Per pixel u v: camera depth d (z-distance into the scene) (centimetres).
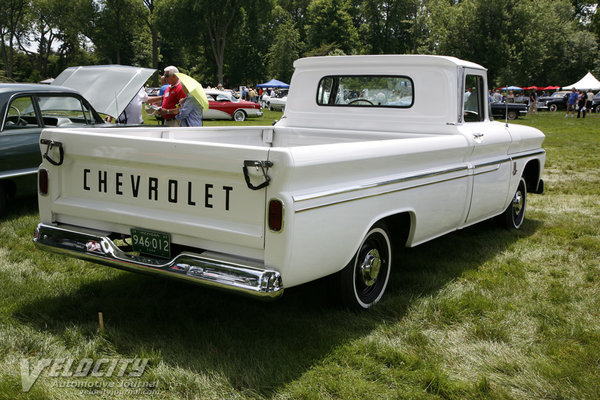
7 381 255
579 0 6334
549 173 990
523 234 555
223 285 264
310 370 273
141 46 6800
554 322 341
